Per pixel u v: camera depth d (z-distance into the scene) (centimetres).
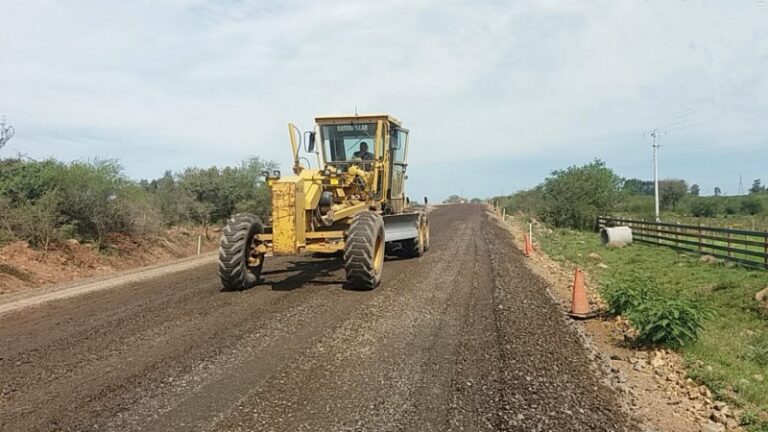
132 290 1217
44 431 489
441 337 752
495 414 511
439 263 1464
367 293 1049
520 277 1298
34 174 1833
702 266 1695
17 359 705
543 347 732
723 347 850
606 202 3875
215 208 2784
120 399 554
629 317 847
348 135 1413
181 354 691
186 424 493
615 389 611
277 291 1083
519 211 5253
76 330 845
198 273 1453
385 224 1438
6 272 1461
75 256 1755
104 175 1995
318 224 1127
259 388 572
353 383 584
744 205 5500
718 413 584
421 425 488
